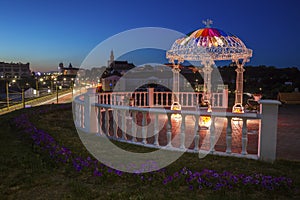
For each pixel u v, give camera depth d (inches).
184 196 138.6
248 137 264.4
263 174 163.0
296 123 333.7
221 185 145.9
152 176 162.7
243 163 183.5
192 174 161.9
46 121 368.2
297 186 145.3
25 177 163.6
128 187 150.9
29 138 254.2
